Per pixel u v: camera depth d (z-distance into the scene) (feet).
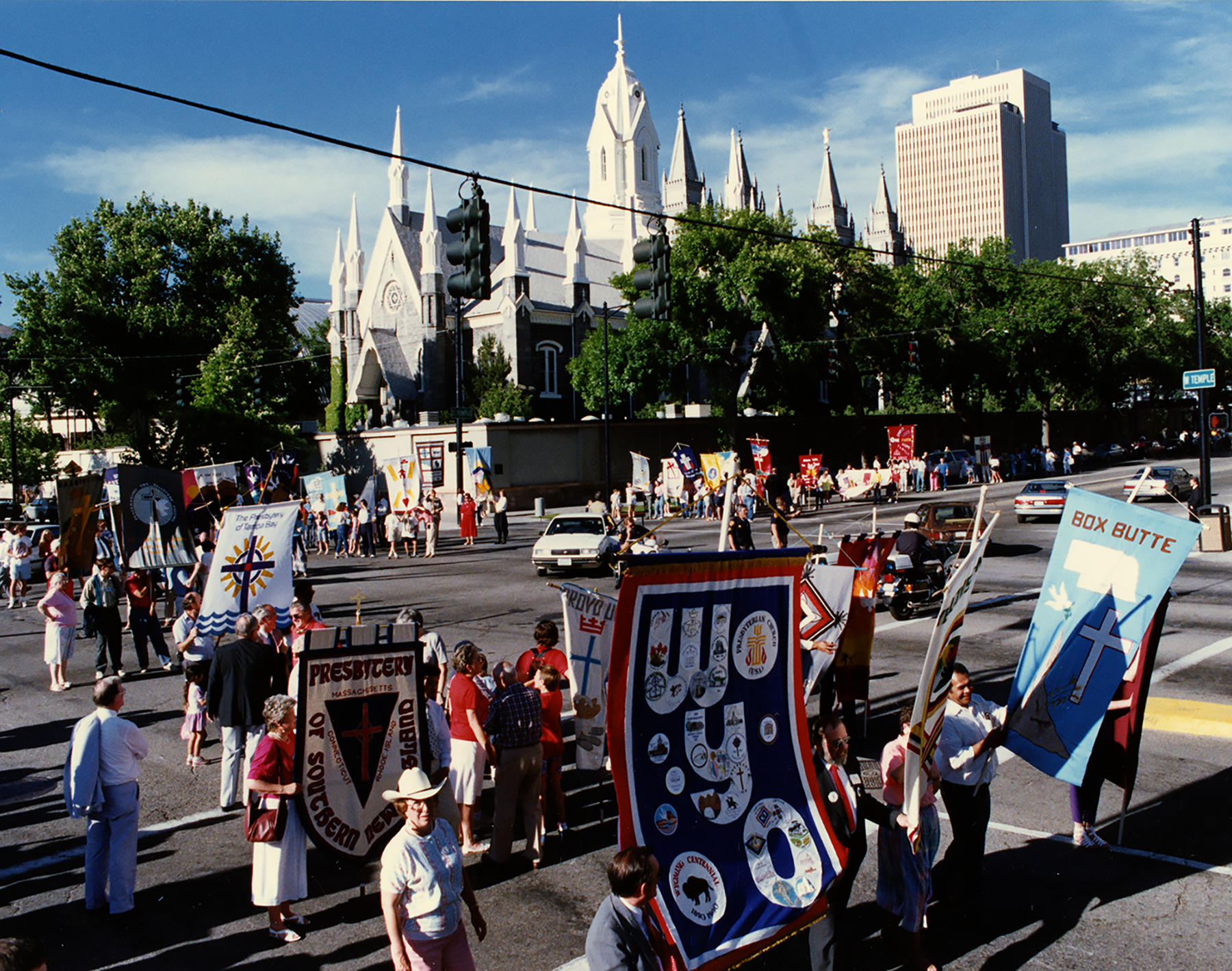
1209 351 269.44
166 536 56.08
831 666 32.40
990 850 25.54
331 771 22.67
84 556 59.11
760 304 158.51
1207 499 81.20
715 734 19.31
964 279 208.54
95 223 175.42
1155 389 282.77
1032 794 29.48
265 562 37.73
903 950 19.51
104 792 23.12
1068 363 219.00
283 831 21.77
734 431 173.78
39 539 105.29
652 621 18.45
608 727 17.89
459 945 17.56
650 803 18.01
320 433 194.59
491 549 109.29
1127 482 143.02
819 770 20.61
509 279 219.61
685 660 18.99
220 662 29.96
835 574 30.96
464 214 40.63
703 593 19.26
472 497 115.96
